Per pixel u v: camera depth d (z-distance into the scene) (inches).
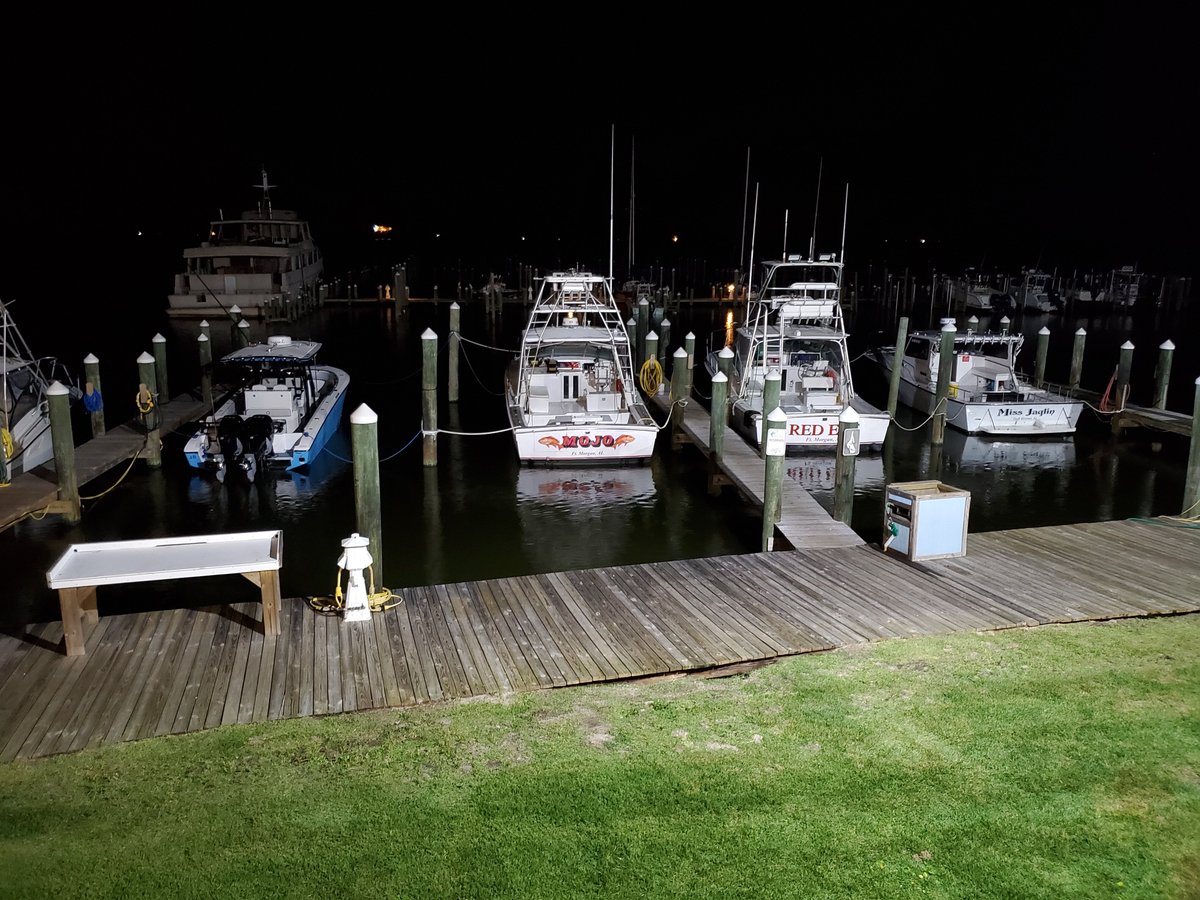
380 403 906.7
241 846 205.2
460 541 515.5
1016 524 557.3
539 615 335.6
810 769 235.9
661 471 661.9
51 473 563.5
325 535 520.7
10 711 261.6
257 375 687.1
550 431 640.4
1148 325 1641.2
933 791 226.5
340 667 291.6
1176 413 753.0
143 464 644.7
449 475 646.5
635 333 1110.4
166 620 323.9
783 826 212.7
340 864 199.3
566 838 207.8
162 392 775.7
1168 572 385.1
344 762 238.8
